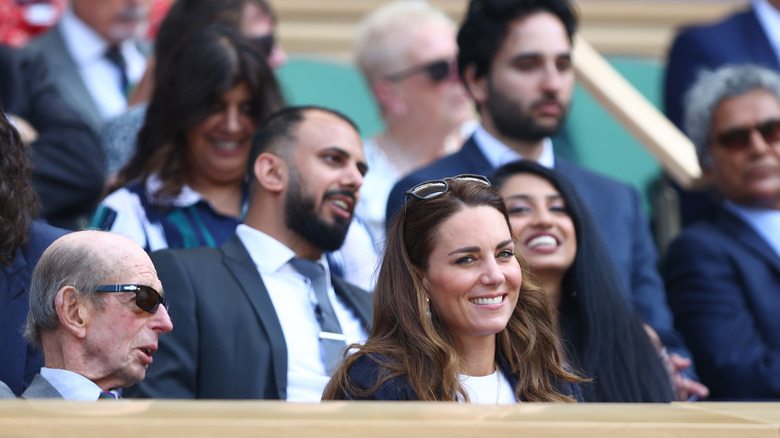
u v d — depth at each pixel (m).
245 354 13.08
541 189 14.67
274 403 7.07
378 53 21.86
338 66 25.80
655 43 27.73
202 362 12.97
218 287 13.42
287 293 13.97
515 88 17.22
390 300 11.19
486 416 6.86
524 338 11.74
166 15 19.33
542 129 17.25
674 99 24.03
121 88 22.50
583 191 17.42
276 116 15.02
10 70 19.20
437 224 11.13
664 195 21.62
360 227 17.19
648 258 17.45
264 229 14.48
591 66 24.22
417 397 10.59
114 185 16.73
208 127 16.33
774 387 17.17
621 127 25.23
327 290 14.38
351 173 14.57
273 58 20.36
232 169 16.56
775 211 18.89
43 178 18.20
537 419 6.80
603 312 14.34
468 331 11.05
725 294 17.98
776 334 17.73
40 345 10.77
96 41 22.34
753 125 18.95
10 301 11.94
